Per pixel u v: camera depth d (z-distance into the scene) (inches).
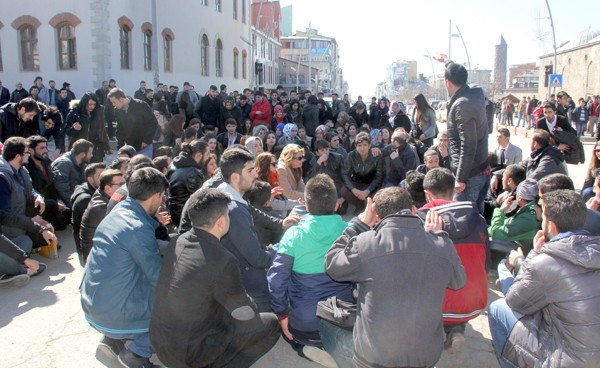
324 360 136.2
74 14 753.0
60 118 404.8
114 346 140.5
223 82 1245.1
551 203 110.0
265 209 214.7
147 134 366.6
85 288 134.5
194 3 1053.2
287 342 158.1
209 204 117.5
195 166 241.9
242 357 128.5
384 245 107.0
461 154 181.9
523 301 110.7
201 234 118.7
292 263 137.5
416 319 104.0
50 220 260.7
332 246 122.3
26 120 312.8
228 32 1278.3
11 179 212.4
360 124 601.6
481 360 147.3
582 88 1971.0
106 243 132.0
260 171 241.8
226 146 376.5
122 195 169.8
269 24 2396.7
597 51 1802.4
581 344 101.4
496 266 196.7
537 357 111.9
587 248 102.4
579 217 107.1
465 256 136.2
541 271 105.8
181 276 114.9
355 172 314.5
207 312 118.3
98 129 391.5
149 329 121.9
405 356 104.6
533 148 234.4
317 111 575.8
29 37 787.4
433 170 152.5
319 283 136.5
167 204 240.8
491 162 269.9
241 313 117.3
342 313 122.4
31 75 786.2
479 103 181.2
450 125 189.3
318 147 318.3
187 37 1025.5
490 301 185.8
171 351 117.6
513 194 197.5
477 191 191.2
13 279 194.7
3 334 159.6
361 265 107.9
